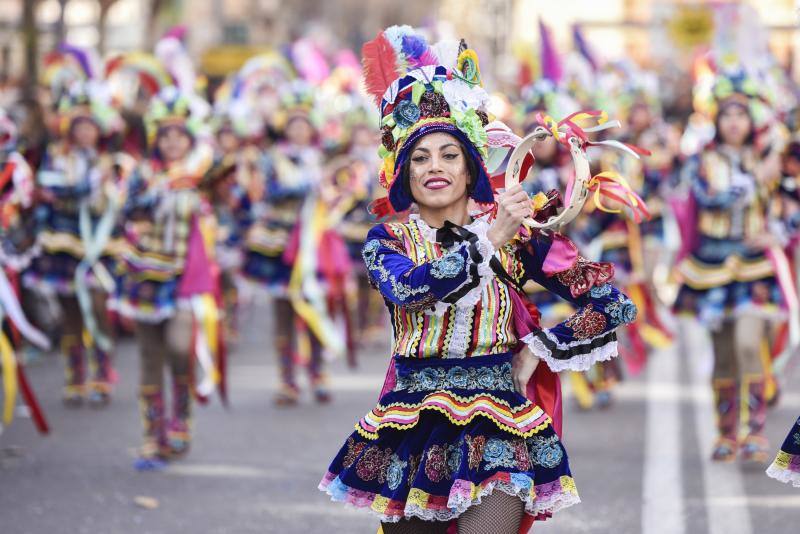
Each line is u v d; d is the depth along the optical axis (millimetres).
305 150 28594
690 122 35719
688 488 19344
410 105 11688
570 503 11297
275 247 27859
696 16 72875
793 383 29266
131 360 33375
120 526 17531
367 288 35938
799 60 56906
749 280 21375
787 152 21688
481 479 11070
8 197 22703
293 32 100812
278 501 18844
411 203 11961
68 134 27578
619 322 11562
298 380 30547
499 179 12422
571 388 28531
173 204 21500
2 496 19219
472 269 10867
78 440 23438
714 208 21531
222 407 26766
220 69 84375
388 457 11477
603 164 29453
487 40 94250
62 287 27078
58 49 28938
